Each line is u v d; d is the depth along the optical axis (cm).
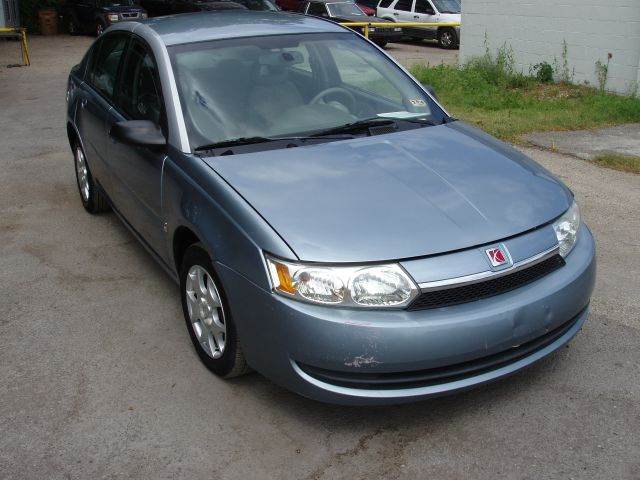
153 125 406
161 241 423
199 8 2103
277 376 321
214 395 360
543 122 955
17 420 343
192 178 371
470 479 299
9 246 556
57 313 449
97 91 548
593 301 454
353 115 434
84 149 579
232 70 432
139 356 398
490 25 1359
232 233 330
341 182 351
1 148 853
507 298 319
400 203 335
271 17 509
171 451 319
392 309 302
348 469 306
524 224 335
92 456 317
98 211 621
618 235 564
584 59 1196
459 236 318
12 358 397
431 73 1339
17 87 1323
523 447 318
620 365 380
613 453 312
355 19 1984
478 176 368
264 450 319
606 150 814
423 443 322
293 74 444
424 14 2098
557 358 387
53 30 2330
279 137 402
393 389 309
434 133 424
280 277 307
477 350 307
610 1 1126
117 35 532
